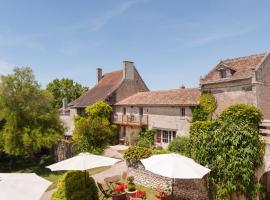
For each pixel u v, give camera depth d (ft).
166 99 109.60
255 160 46.01
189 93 105.50
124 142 124.47
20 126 87.25
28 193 26.09
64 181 44.52
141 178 63.41
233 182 46.75
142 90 147.64
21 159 98.78
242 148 46.70
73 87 240.53
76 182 44.24
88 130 103.24
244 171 45.83
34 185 27.86
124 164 84.23
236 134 47.44
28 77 90.79
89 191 44.73
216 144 49.65
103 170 77.92
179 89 115.24
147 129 115.14
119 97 137.69
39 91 92.53
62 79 238.68
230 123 48.70
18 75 89.76
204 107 92.12
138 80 146.30
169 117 105.09
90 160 40.96
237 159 46.75
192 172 36.96
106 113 129.90
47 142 87.30
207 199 50.90
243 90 81.71
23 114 88.33
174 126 102.73
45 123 91.50
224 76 88.28
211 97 91.04
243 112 47.80
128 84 141.49
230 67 86.69
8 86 87.81
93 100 141.28
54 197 44.70
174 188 55.72
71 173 45.01
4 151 89.40
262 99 79.51
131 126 122.52
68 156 96.27
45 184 28.99
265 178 54.54
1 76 88.22
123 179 62.28
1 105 87.10
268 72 82.07
